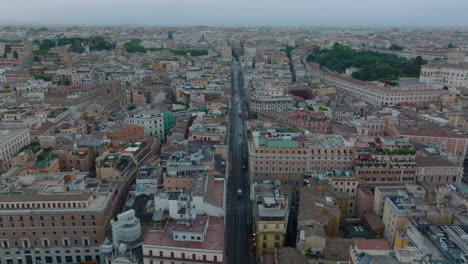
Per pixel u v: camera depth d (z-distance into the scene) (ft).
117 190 631.56
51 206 522.88
